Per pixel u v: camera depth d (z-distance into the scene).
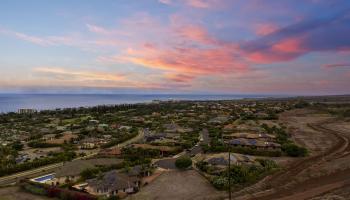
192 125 156.62
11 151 98.62
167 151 91.06
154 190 53.81
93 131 141.00
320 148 90.06
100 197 49.19
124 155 87.44
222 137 114.56
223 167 65.44
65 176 64.81
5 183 64.56
